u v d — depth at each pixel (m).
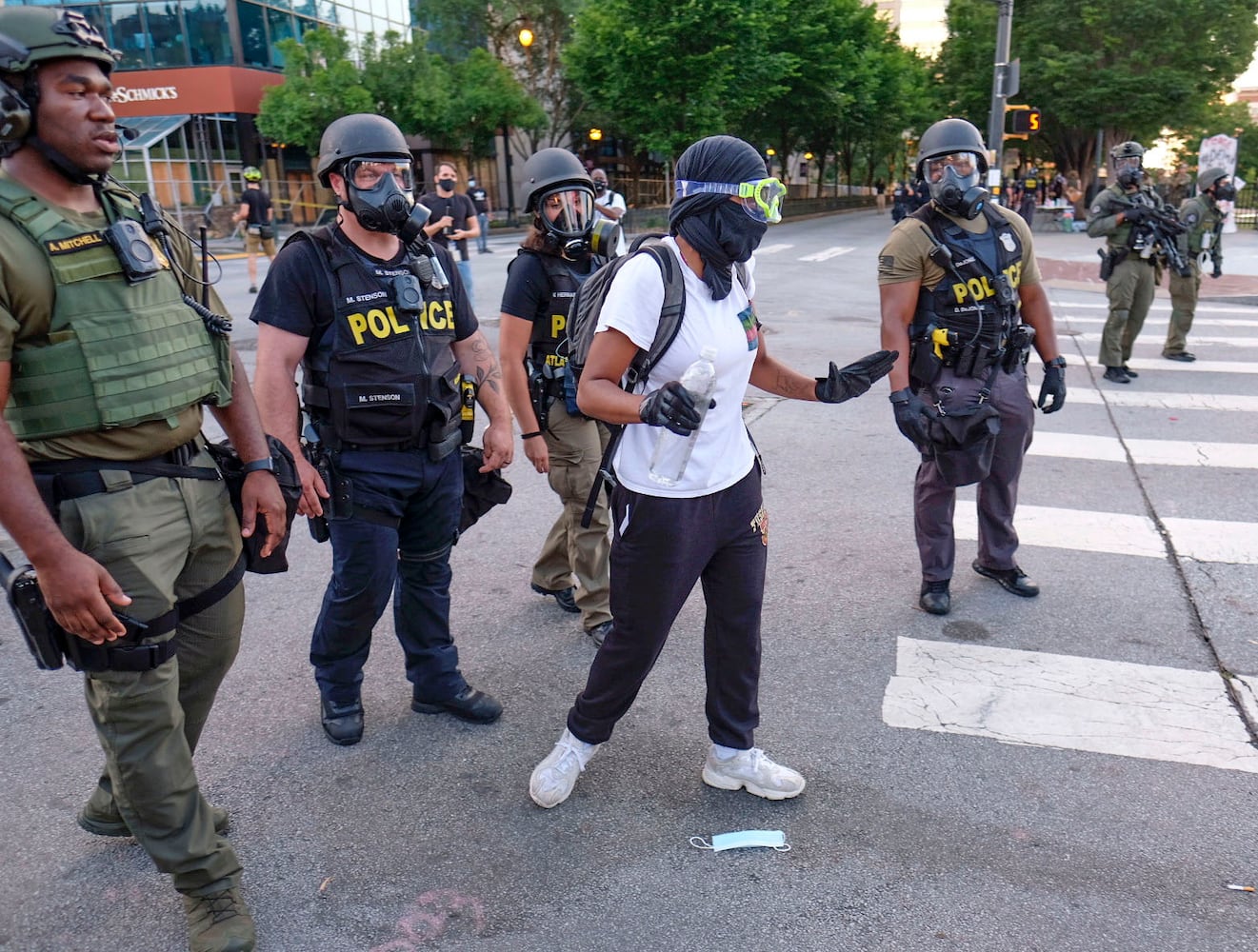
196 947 2.29
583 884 2.56
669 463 2.46
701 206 2.32
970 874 2.59
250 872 2.61
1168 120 33.00
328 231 2.86
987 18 35.69
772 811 2.86
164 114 31.66
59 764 3.13
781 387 2.75
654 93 30.72
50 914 2.47
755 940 2.36
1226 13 31.45
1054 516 5.30
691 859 2.66
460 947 2.35
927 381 3.84
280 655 3.87
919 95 48.19
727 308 2.46
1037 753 3.15
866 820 2.82
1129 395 8.05
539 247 3.59
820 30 36.81
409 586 3.24
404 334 2.89
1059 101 33.22
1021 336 3.84
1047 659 3.77
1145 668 3.68
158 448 2.17
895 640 3.93
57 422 2.01
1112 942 2.34
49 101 1.95
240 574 2.44
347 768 3.09
